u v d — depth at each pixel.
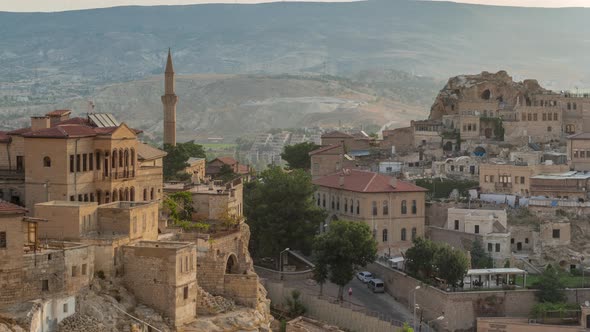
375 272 169.12
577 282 160.88
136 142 130.25
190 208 142.50
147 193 135.88
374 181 184.38
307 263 169.75
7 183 123.06
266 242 166.88
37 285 97.31
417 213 184.75
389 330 137.38
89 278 103.88
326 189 194.00
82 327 98.94
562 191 195.00
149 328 104.00
